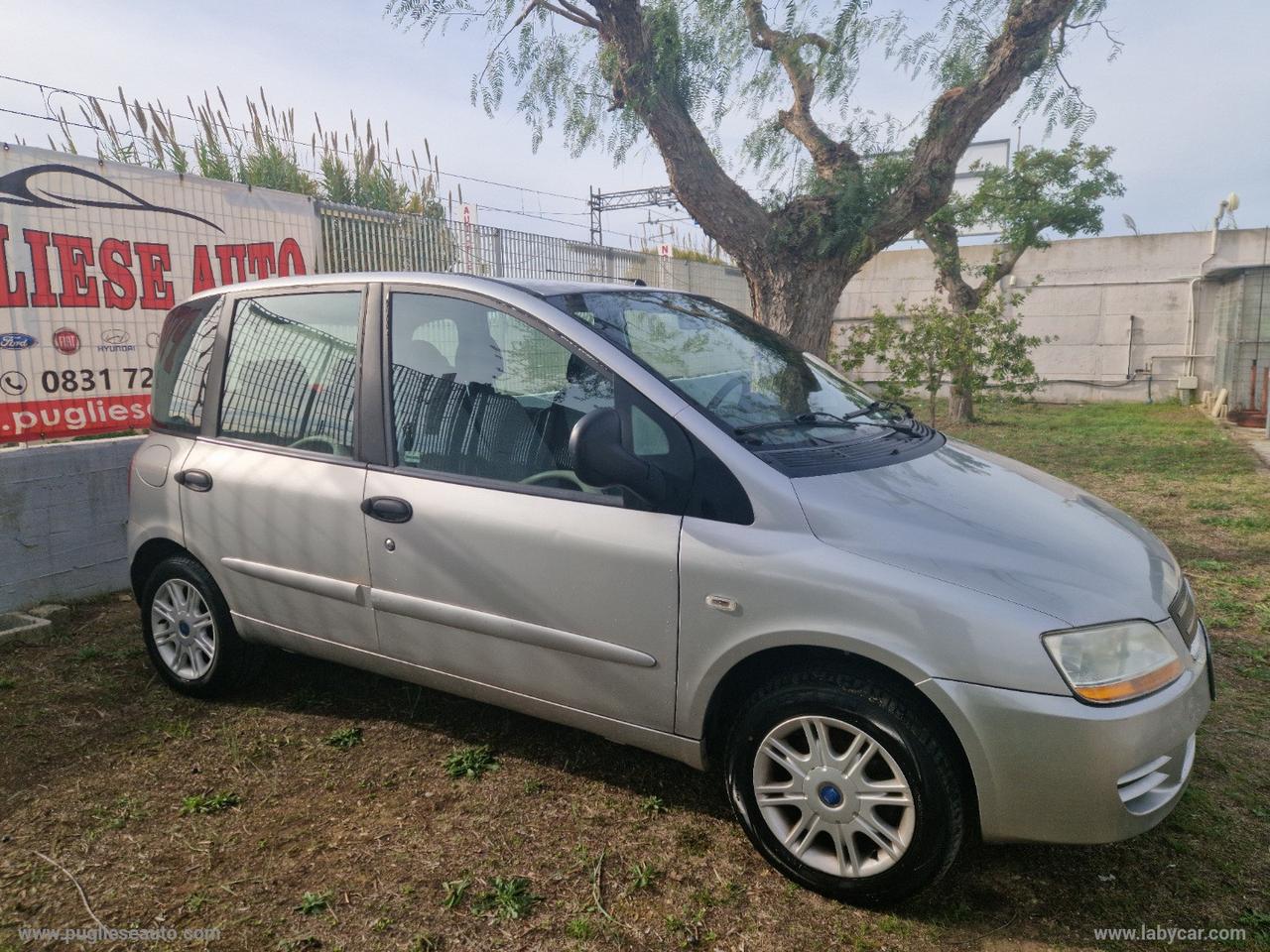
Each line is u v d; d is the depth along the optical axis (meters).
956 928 2.52
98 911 2.58
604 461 2.64
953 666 2.34
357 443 3.39
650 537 2.75
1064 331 19.47
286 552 3.54
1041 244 14.66
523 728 3.73
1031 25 6.91
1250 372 15.72
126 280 6.05
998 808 2.37
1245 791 3.21
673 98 7.61
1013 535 2.63
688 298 3.94
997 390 13.84
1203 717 2.56
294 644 3.64
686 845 2.91
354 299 3.54
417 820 3.05
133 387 6.15
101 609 5.40
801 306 7.89
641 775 3.34
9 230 5.45
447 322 3.30
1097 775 2.29
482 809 3.12
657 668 2.77
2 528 5.12
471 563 3.06
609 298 3.46
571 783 3.29
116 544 5.71
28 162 5.50
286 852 2.87
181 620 4.04
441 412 3.25
